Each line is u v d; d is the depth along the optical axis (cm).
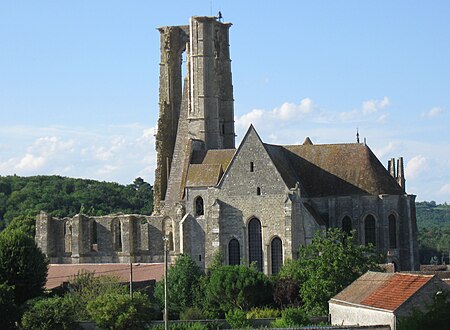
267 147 15962
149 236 18725
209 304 13250
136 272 15775
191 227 16362
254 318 11725
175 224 17488
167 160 19938
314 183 16188
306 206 15662
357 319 10144
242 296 12962
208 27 19325
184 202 17262
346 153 16375
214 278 13262
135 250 18838
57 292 14088
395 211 15812
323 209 15988
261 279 13212
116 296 11200
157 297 13688
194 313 12538
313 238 14588
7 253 13838
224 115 19950
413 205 15962
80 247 18888
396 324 9244
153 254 18688
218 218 15600
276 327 10731
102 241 18988
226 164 17388
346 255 12406
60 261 19088
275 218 15362
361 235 15750
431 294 9394
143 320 11038
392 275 10388
